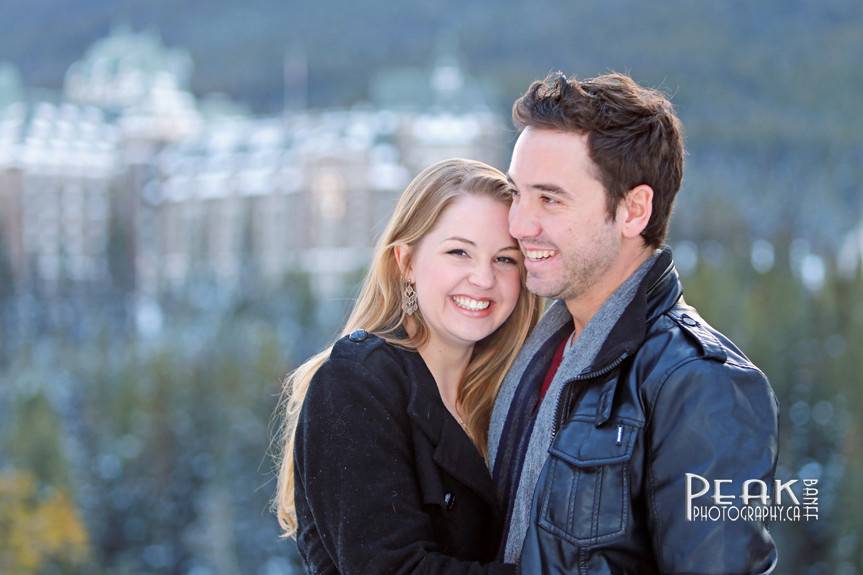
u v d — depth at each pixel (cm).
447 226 480
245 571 5916
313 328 9731
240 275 12300
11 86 19125
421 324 499
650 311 423
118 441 6712
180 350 8406
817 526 4703
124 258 14500
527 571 400
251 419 6488
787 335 6725
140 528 6469
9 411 7906
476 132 14150
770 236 13138
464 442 468
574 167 422
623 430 397
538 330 489
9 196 14688
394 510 437
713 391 385
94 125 16400
